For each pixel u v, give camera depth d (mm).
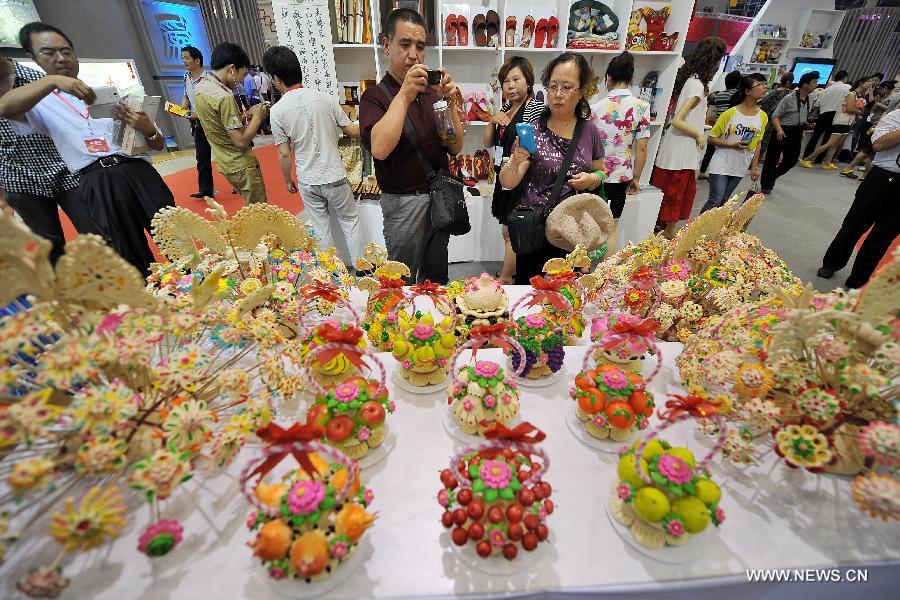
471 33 3213
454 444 1008
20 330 650
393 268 1321
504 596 712
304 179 2873
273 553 666
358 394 937
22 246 680
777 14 7555
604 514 847
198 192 5426
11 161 2092
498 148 2783
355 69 3334
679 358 1209
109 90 2229
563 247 1870
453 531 739
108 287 797
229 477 910
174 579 723
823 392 795
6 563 734
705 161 5973
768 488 903
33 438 620
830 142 7203
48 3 7031
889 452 681
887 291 755
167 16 8570
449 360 1186
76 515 604
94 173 2074
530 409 1119
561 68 1755
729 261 1391
